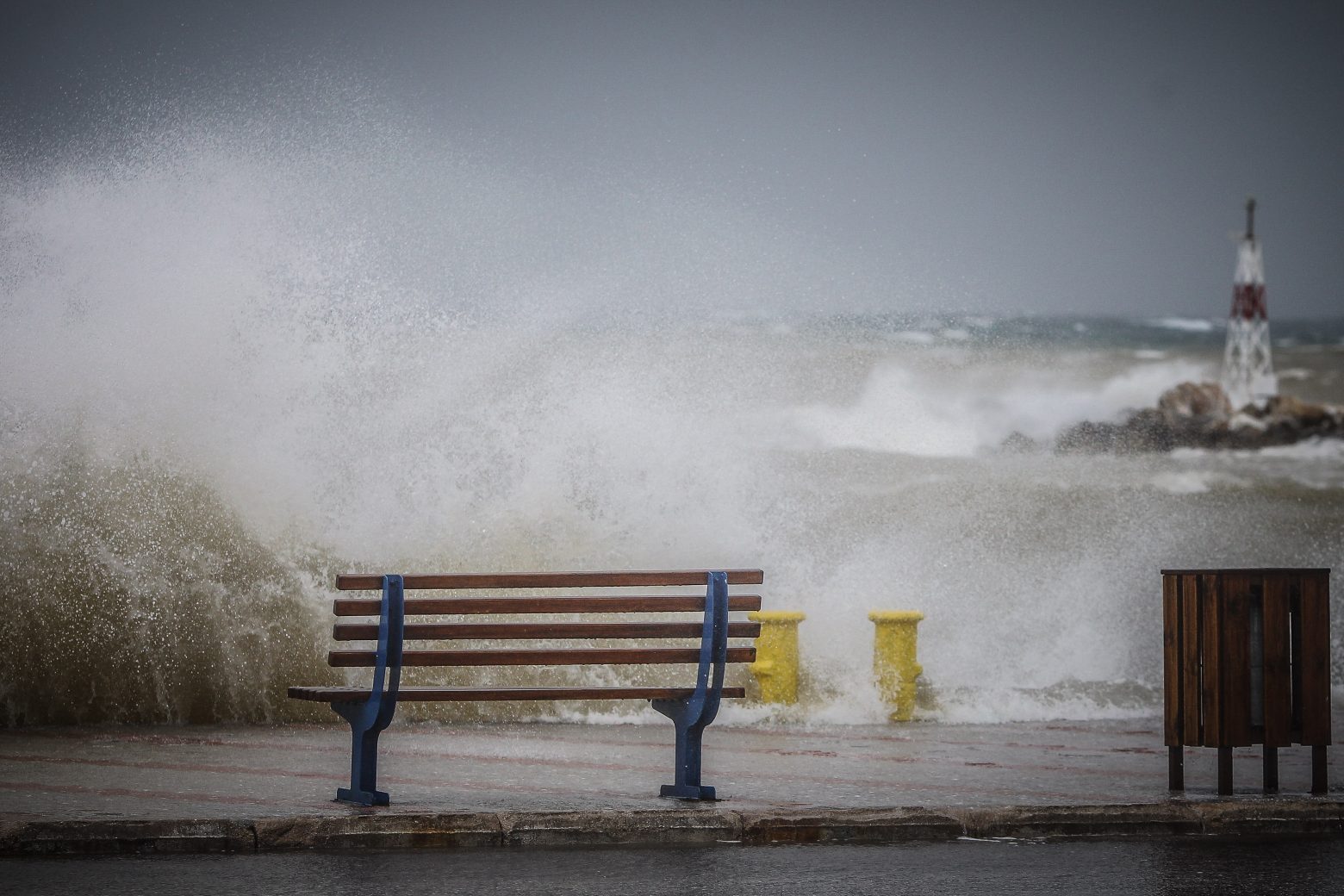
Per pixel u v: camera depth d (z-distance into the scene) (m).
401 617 24.00
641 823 22.98
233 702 34.78
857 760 30.03
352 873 20.25
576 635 25.09
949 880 20.59
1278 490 117.00
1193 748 32.31
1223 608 25.88
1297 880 20.91
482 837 22.48
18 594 35.56
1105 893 20.00
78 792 24.48
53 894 18.73
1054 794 25.83
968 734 34.34
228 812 22.70
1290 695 26.19
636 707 36.88
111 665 34.72
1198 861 22.20
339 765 28.02
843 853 22.42
